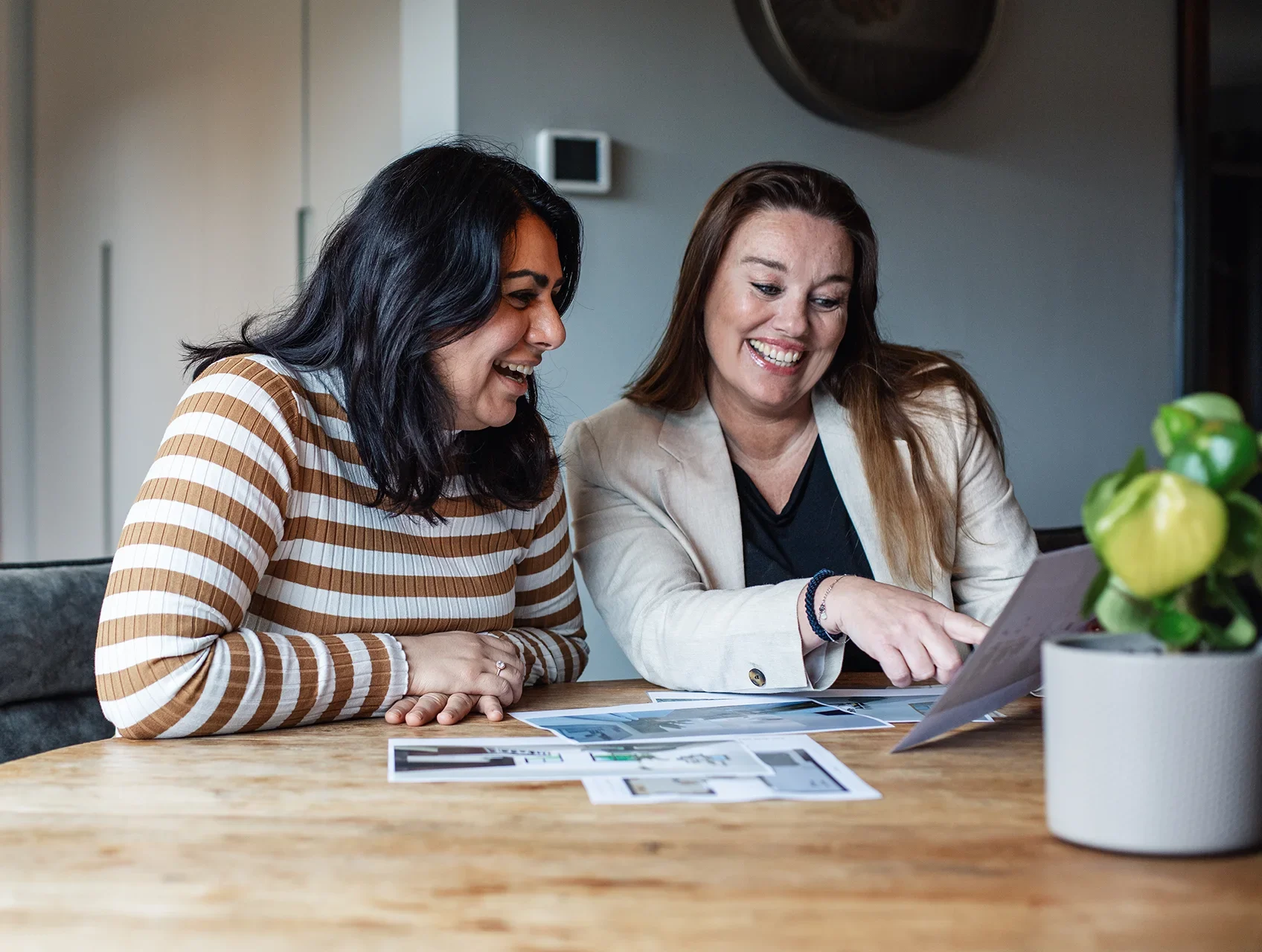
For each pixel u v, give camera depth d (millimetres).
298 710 1108
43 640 1364
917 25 2873
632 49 2639
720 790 846
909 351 1832
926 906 605
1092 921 584
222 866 675
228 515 1136
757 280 1562
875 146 2934
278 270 3428
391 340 1244
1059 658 697
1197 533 592
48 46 4715
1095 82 3234
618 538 1595
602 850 703
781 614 1291
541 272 1293
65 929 579
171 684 1050
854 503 1680
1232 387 3416
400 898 619
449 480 1370
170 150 3992
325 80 3160
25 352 4867
